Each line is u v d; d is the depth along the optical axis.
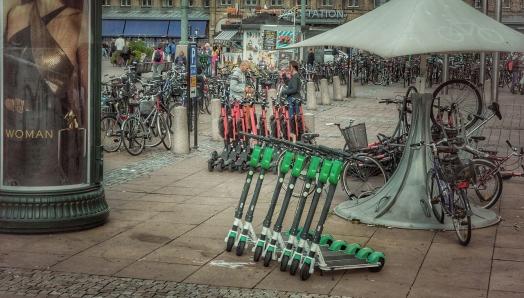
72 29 9.20
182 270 7.94
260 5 74.31
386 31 9.48
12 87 9.08
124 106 17.50
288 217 10.27
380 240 9.16
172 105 20.02
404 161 10.13
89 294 7.21
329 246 8.42
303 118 15.23
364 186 11.59
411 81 38.53
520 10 63.56
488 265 8.17
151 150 16.55
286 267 7.90
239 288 7.39
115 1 78.56
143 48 47.81
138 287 7.41
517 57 37.09
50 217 9.17
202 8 76.25
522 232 9.61
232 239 8.58
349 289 7.38
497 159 11.31
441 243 9.05
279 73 28.58
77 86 9.30
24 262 8.17
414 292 7.30
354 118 23.81
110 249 8.68
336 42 9.85
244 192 8.65
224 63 37.06
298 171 8.09
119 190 12.13
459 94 13.95
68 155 9.27
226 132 13.88
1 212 9.16
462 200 8.95
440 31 9.26
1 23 9.05
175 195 11.74
